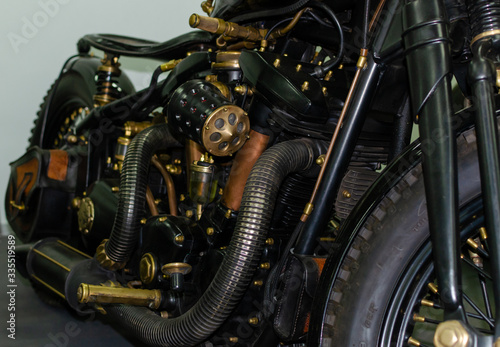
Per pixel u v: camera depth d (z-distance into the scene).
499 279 0.62
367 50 0.85
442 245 0.67
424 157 0.70
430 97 0.70
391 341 0.77
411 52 0.73
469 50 0.82
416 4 0.72
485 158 0.64
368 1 0.85
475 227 0.77
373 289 0.79
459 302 0.66
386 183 0.81
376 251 0.80
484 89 0.66
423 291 0.78
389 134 1.01
